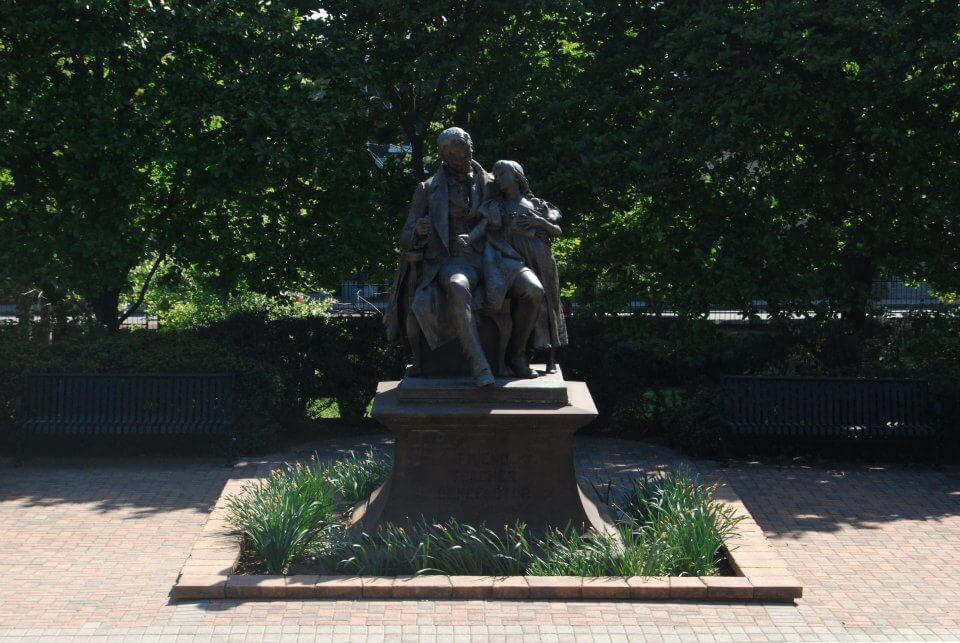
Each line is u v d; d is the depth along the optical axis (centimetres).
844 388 1266
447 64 1384
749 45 1366
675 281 1418
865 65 1305
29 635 669
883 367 1417
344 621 693
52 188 1415
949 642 676
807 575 825
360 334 1504
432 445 828
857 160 1401
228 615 705
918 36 1325
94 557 851
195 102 1369
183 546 884
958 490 1127
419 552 784
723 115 1331
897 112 1342
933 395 1260
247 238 1467
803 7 1312
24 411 1231
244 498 923
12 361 1277
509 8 1421
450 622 691
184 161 1362
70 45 1293
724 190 1406
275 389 1328
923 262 1504
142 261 1541
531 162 1401
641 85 1466
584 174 1366
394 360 1507
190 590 736
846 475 1200
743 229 1381
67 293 1528
